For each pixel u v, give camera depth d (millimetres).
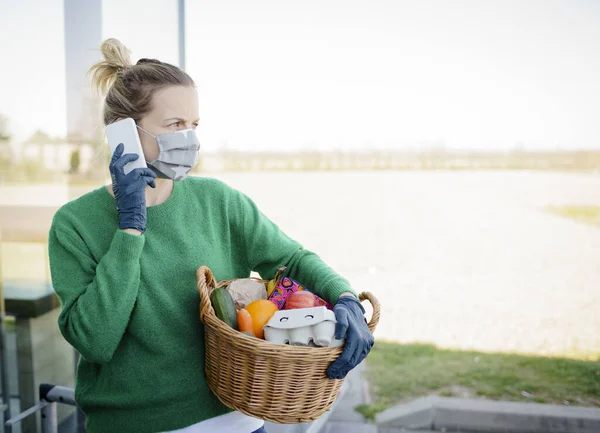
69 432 2363
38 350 2266
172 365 1199
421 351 4301
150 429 1202
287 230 9633
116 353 1189
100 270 1091
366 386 3688
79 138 2305
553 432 3094
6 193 2158
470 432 3164
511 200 13086
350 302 1134
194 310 1223
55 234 1184
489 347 4320
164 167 1166
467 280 6258
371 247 8180
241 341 992
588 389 3525
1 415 2080
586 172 15773
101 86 1314
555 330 4645
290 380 1006
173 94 1156
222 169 14516
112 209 1223
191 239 1260
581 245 8148
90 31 2271
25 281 2225
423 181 16047
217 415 1248
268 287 1310
